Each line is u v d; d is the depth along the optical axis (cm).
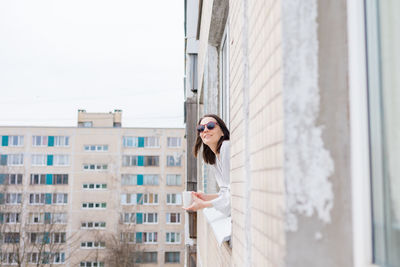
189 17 774
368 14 91
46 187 4203
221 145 276
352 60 94
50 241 3944
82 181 4288
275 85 105
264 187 119
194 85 847
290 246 94
